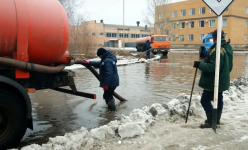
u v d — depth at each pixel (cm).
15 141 356
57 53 407
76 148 339
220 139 363
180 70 1348
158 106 487
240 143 350
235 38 4722
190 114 480
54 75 452
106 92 562
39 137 409
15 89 358
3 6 342
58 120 495
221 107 420
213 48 408
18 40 355
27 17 360
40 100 662
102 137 368
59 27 393
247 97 638
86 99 671
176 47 5509
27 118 359
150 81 971
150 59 2095
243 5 4738
